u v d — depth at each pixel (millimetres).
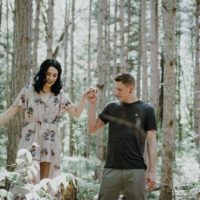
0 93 14219
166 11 6887
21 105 4531
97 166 9062
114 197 4270
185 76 33656
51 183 2760
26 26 6582
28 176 2875
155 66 14055
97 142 11672
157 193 7586
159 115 12711
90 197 6902
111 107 4254
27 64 6559
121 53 16156
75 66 31875
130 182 4164
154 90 13727
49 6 12734
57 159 4543
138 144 4172
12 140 6266
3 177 2760
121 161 4176
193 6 23500
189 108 27000
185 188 7438
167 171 6898
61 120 13953
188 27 26516
